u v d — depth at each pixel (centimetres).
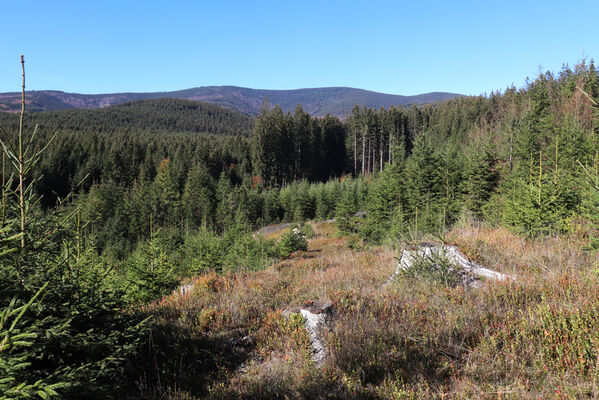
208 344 517
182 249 2359
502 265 725
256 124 10550
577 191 908
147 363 447
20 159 347
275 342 508
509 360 362
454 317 475
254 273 1102
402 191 2798
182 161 9488
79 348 356
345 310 555
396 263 905
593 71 4475
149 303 777
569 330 378
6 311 257
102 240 3131
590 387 296
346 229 3148
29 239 357
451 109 11494
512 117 3766
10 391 236
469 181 2586
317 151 11062
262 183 9119
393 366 395
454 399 319
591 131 2428
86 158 9394
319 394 365
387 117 11038
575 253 706
